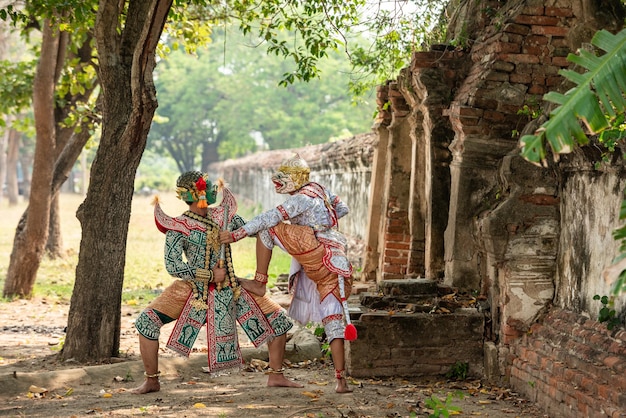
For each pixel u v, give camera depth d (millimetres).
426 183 9750
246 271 16969
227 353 6359
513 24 8156
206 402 6078
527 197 7160
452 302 7797
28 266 13836
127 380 6926
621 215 3885
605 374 5594
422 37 10641
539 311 7188
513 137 8266
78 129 13859
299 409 5844
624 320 5852
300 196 6465
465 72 9359
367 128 50656
